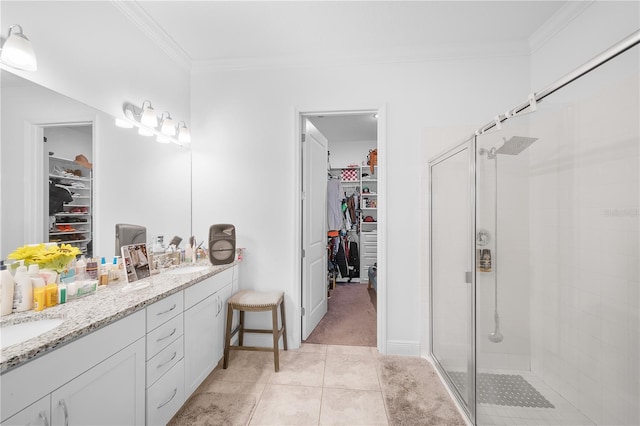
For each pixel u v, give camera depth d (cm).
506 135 150
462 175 175
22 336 105
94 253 159
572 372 130
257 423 154
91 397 102
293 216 241
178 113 236
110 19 171
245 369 208
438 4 180
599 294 122
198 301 177
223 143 249
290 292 242
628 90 109
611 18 157
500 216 155
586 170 126
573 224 131
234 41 219
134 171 190
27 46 114
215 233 221
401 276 230
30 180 126
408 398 176
